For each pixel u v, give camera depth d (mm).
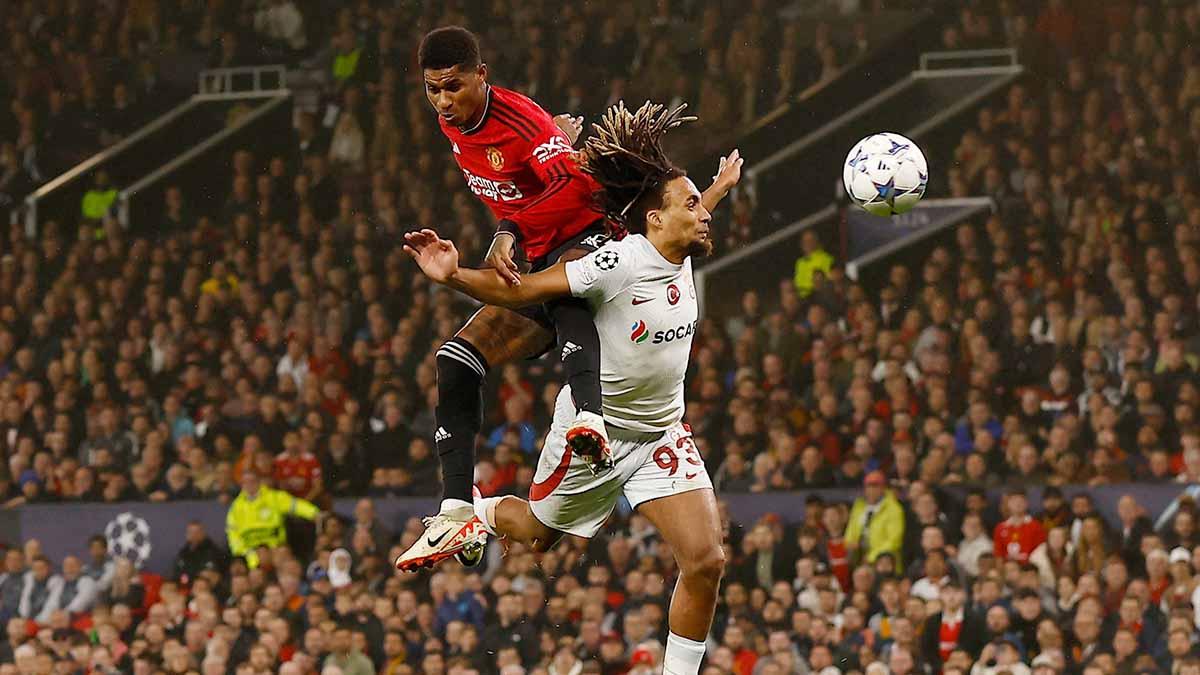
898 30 23406
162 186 23859
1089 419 15812
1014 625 13258
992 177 20516
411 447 16953
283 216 22359
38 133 24812
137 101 25031
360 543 15859
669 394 5684
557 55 23469
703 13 23891
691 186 5441
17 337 20578
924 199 21000
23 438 18359
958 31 22750
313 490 16656
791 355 17562
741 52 23344
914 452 15523
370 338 19156
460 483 5789
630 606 14141
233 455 17625
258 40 25109
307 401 18000
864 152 5855
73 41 25500
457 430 5824
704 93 23234
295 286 20516
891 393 16391
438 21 24141
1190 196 19094
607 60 23344
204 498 16984
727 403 17156
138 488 17281
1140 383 15781
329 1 24938
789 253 21375
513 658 13797
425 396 18000
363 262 20453
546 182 5523
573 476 5836
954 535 14664
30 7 25719
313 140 23656
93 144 24812
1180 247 17969
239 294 20469
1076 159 20328
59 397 18625
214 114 24547
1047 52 22016
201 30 25359
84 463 18094
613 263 5398
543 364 18062
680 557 5750
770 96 23188
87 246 21969
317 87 24656
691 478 5781
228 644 14859
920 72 22562
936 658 13305
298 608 15133
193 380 18828
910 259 20609
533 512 6023
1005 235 18828
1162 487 14477
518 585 14617
